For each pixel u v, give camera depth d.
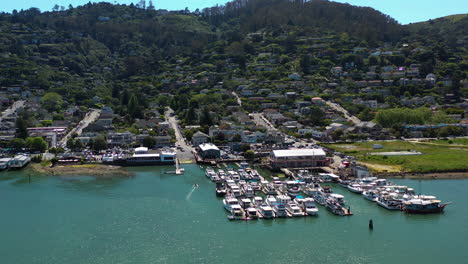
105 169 184.62
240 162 199.62
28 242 109.06
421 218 126.06
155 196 145.25
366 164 190.75
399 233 115.06
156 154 199.62
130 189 154.12
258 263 98.19
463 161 191.50
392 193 141.62
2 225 119.88
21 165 185.00
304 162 187.88
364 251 104.31
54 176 174.00
